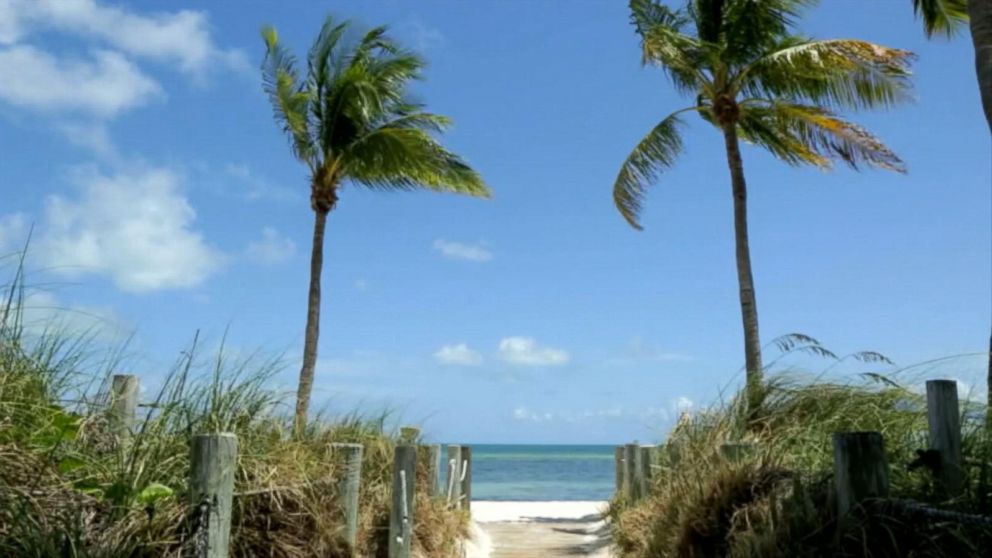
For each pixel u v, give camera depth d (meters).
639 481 12.19
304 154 17.44
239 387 6.68
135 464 5.42
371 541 8.72
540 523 15.88
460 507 13.70
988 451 5.44
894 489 5.29
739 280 15.33
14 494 4.74
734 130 15.72
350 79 16.30
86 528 4.93
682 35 15.05
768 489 6.35
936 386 5.29
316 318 17.28
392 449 10.50
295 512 6.41
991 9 8.53
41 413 5.45
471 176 17.67
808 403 8.77
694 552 6.56
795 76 14.88
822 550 4.97
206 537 4.86
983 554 4.49
